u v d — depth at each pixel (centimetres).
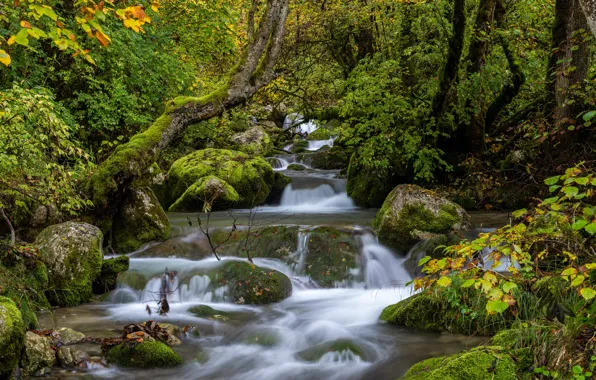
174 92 1394
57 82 1221
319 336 538
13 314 414
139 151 841
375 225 862
